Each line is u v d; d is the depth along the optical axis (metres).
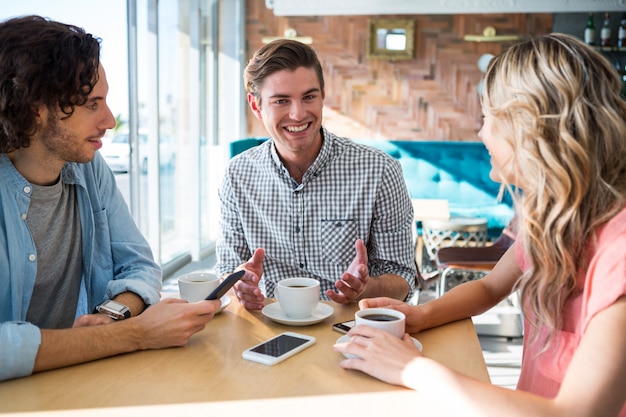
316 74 1.78
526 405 0.90
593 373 0.88
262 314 1.43
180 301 1.26
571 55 1.00
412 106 6.53
